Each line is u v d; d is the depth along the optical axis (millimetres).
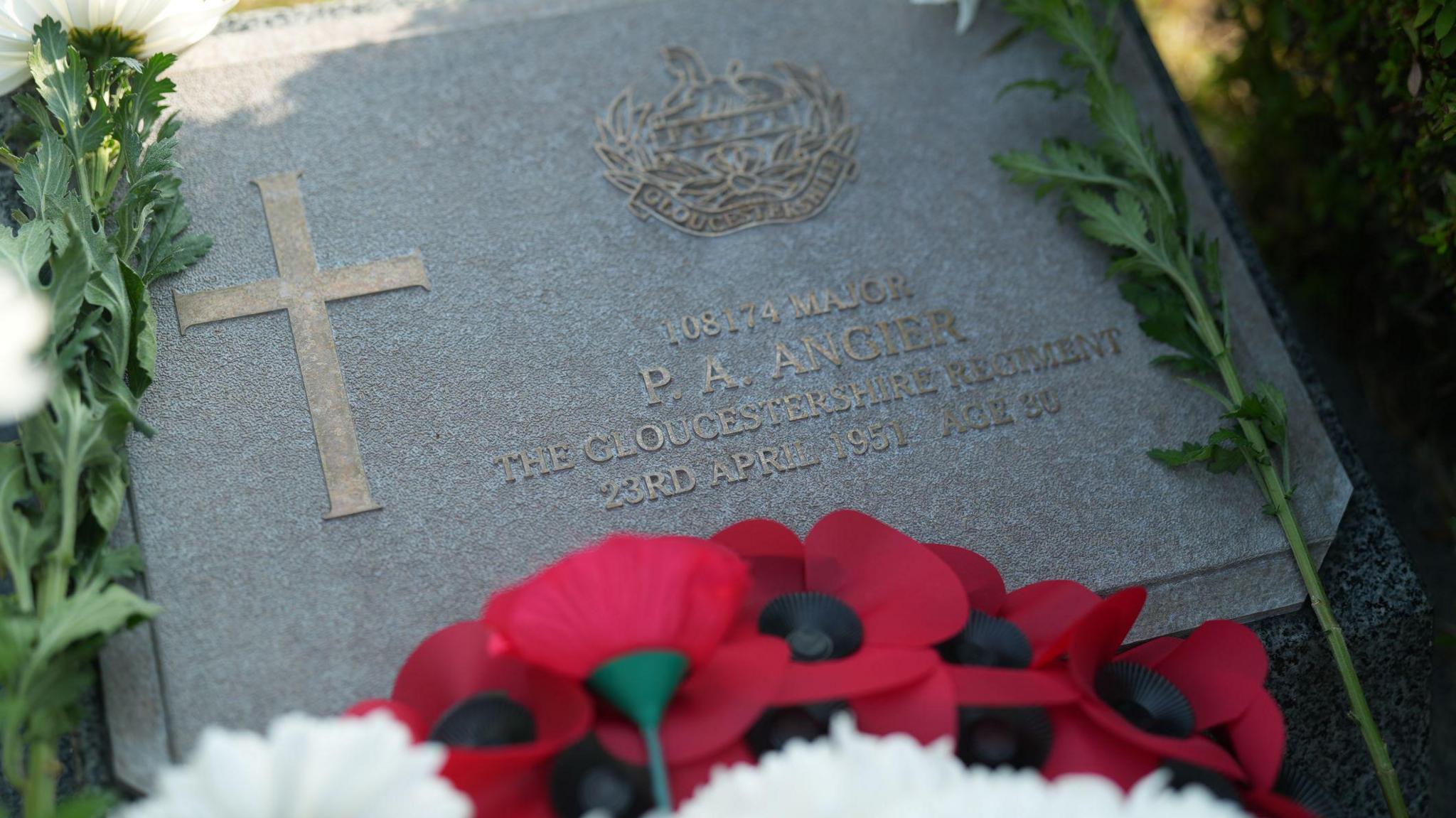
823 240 2186
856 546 1666
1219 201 2396
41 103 1967
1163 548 1978
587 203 2145
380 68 2209
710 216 2172
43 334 1623
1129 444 2061
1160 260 2133
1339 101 2424
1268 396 2047
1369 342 2697
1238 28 2826
